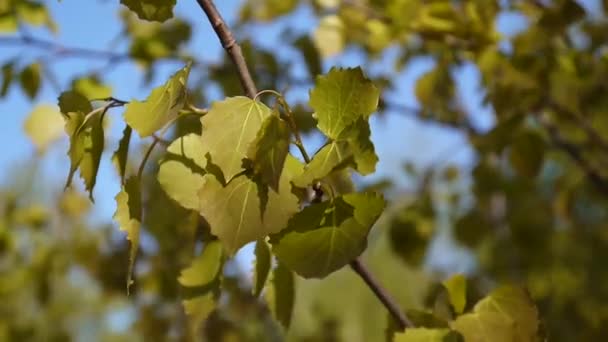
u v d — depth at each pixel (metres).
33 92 1.24
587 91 1.31
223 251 0.74
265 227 0.63
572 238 2.07
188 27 1.39
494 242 1.91
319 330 2.08
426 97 1.27
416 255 1.50
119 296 1.80
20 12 1.23
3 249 1.81
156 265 1.53
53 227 1.87
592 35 1.21
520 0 1.12
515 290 0.73
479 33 1.10
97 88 1.07
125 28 1.42
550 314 2.04
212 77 1.43
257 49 1.43
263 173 0.62
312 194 0.69
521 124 1.25
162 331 1.68
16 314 2.06
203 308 0.74
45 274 1.83
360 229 0.64
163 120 0.65
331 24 1.31
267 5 1.49
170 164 0.67
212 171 0.63
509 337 0.71
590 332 1.48
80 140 0.67
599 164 1.59
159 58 1.37
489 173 1.61
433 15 1.11
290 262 0.64
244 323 1.76
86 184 0.67
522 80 1.13
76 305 2.27
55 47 1.26
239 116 0.64
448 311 0.75
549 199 1.81
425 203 1.52
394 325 0.75
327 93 0.64
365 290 2.13
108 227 1.82
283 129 0.62
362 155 0.62
